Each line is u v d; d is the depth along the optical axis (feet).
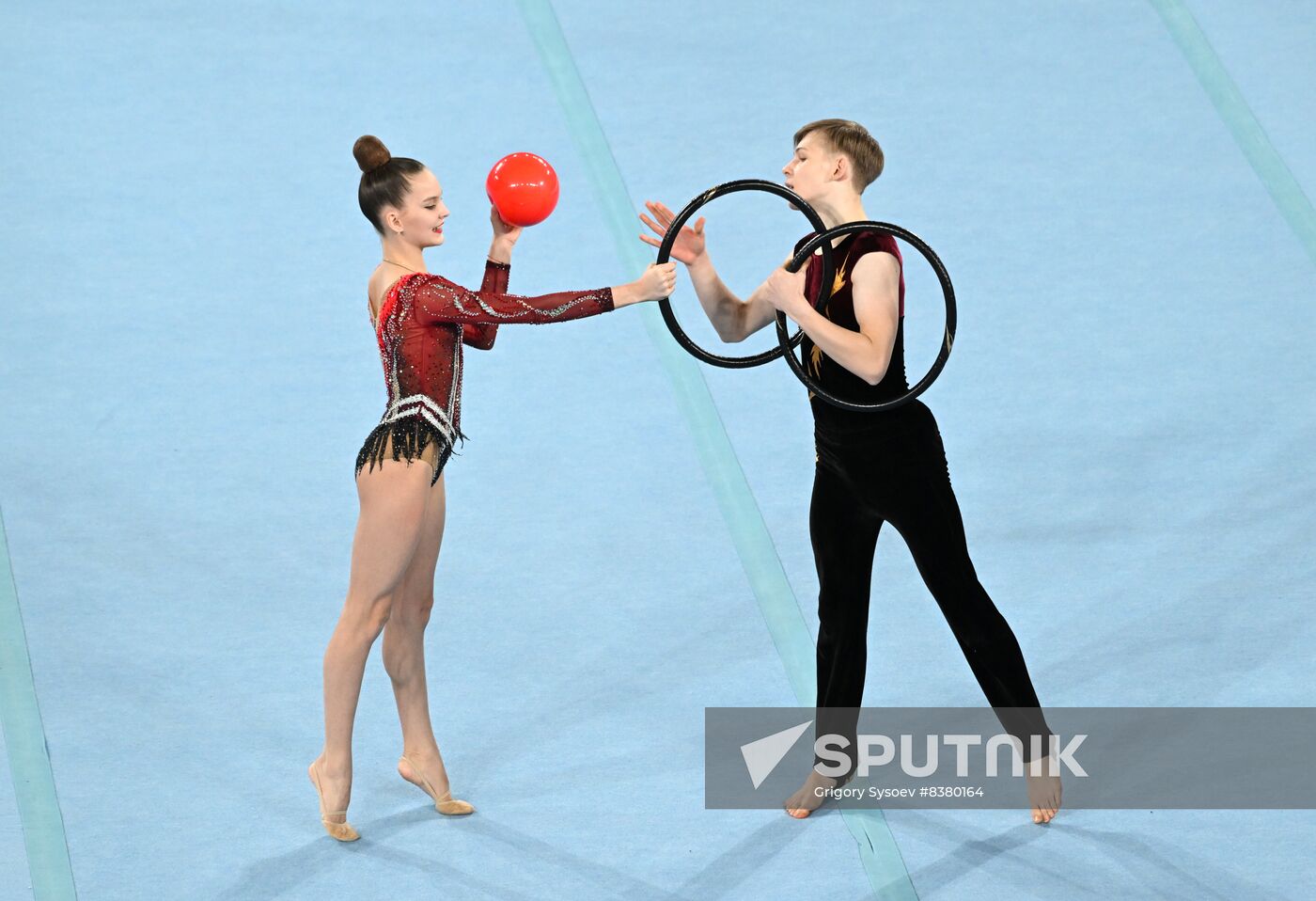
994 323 65.87
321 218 70.85
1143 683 49.93
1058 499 57.77
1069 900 41.63
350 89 77.97
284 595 53.06
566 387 63.36
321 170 73.26
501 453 60.03
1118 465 59.21
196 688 49.14
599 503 57.77
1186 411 61.62
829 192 43.16
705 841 44.29
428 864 43.06
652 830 44.68
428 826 44.78
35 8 83.25
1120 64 80.33
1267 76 78.89
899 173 73.20
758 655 51.57
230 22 82.89
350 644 42.45
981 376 63.41
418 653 44.73
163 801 44.93
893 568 55.98
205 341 63.98
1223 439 60.29
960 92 78.54
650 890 42.24
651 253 68.23
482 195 70.95
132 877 42.09
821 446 43.78
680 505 57.72
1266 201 71.87
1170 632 52.01
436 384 42.52
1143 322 65.92
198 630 51.44
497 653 51.47
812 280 43.73
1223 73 79.30
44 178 71.61
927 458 42.65
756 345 65.82
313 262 68.49
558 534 56.44
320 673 50.03
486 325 45.68
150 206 70.64
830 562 44.80
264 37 81.76
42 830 43.57
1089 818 44.98
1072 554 55.36
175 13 83.46
